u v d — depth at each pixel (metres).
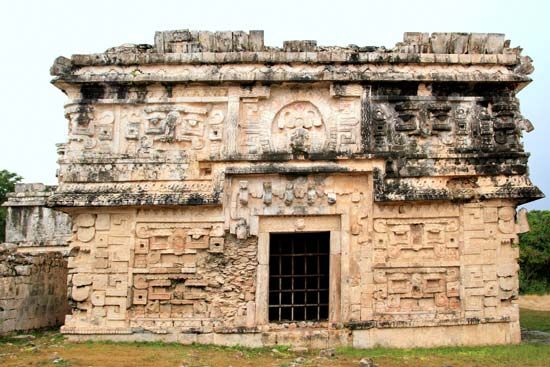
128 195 12.34
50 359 9.76
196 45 12.85
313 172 12.48
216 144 12.78
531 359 10.40
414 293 12.38
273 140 12.88
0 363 9.48
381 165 12.50
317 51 13.02
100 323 12.16
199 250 12.45
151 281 12.34
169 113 12.84
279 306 12.78
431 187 12.53
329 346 11.98
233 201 12.53
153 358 10.08
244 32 12.92
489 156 12.73
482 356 10.75
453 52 13.11
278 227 12.56
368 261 12.41
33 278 14.47
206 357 10.41
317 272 13.02
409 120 12.86
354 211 12.60
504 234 12.63
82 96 12.94
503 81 12.95
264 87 12.86
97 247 12.40
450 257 12.54
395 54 12.88
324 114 12.93
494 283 12.50
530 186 12.66
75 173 12.59
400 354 11.06
